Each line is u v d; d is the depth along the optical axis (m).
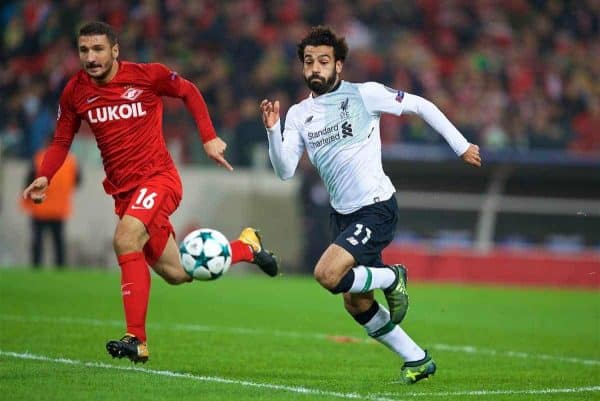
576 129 94.06
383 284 29.61
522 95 100.44
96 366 31.31
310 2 101.38
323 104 30.38
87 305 51.03
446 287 75.31
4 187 79.94
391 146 82.75
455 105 96.38
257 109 90.19
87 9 97.94
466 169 82.75
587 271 82.44
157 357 34.28
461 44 103.75
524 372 34.34
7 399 25.19
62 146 31.31
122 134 30.53
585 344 44.47
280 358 35.41
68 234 80.69
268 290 66.38
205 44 96.69
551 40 107.19
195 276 29.44
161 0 98.56
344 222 30.66
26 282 62.34
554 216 84.06
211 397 26.11
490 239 83.38
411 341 30.66
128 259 29.12
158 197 30.06
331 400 26.36
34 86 90.75
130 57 95.44
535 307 62.19
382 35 101.56
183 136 84.06
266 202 83.44
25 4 98.44
